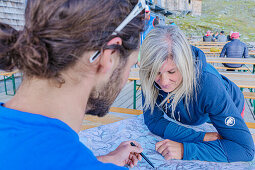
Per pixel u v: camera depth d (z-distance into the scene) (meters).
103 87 0.41
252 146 0.91
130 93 4.42
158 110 1.15
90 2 0.33
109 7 0.34
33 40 0.32
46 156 0.31
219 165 0.88
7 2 4.76
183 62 0.82
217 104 0.89
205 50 8.85
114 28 0.35
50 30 0.32
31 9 0.33
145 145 1.04
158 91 1.06
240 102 1.21
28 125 0.34
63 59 0.34
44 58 0.33
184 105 1.02
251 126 1.29
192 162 0.91
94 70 0.38
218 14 35.72
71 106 0.38
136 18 0.39
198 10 34.50
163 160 0.92
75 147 0.33
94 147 1.02
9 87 4.71
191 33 24.81
